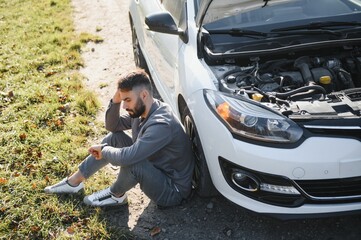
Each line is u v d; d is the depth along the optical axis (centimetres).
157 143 307
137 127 333
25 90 520
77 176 346
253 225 326
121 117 353
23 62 602
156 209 345
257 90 296
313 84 303
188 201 350
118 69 587
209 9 359
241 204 299
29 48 654
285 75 319
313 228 321
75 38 687
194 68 330
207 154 308
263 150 275
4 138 424
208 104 301
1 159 398
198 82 318
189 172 333
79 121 460
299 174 272
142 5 509
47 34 708
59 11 827
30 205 345
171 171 329
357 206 287
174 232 324
